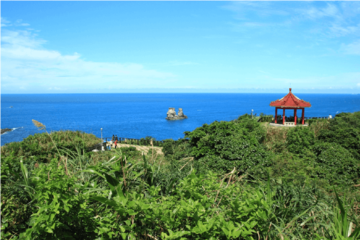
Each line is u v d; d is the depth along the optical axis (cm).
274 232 287
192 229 232
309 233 324
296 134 1777
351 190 905
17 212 259
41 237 229
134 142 3259
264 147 1673
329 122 2339
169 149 1883
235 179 412
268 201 291
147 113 15825
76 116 13625
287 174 1165
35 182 253
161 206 262
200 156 1609
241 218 261
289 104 2973
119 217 267
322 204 384
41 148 941
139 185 329
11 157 325
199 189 308
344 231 254
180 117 12262
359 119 2348
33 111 17250
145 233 259
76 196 260
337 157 1458
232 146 1400
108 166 308
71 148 1012
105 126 9525
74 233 259
